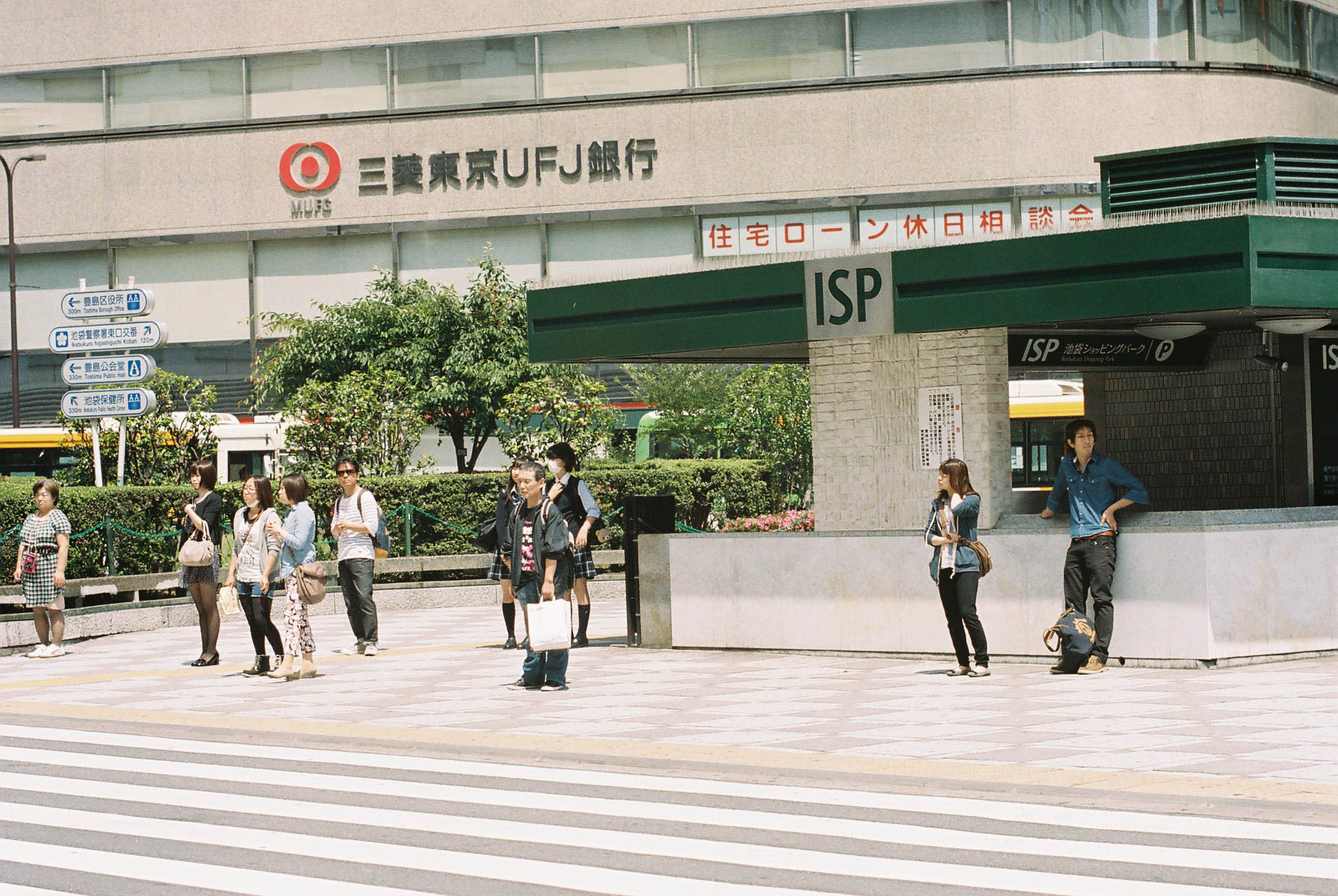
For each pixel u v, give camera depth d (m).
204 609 15.82
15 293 40.31
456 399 31.02
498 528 16.30
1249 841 6.56
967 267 13.16
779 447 34.16
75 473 25.72
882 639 14.02
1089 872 6.11
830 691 11.84
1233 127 37.03
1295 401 15.15
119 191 40.91
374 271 39.81
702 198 38.25
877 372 14.56
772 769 8.57
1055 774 8.03
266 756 9.82
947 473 12.43
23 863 6.79
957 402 14.10
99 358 23.72
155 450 25.94
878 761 8.64
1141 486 12.56
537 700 11.96
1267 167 12.91
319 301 40.00
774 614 14.67
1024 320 12.84
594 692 12.31
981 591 13.43
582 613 16.41
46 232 41.16
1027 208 36.78
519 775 8.86
